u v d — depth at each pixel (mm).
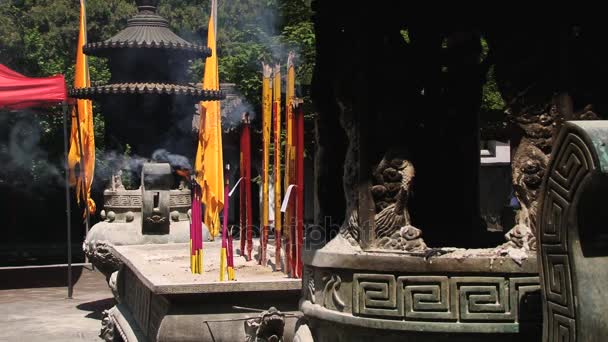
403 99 4195
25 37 21000
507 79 3930
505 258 3756
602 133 2938
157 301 6281
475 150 5492
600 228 3059
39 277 15227
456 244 5305
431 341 3867
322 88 4887
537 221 3285
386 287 3928
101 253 9977
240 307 5684
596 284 3014
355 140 4242
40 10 21938
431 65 5414
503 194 12352
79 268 16531
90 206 13070
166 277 6211
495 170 12484
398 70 4203
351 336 4129
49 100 13047
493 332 3748
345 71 4309
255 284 5715
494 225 9945
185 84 11148
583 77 3846
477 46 5441
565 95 3805
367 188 4141
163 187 9844
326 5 4719
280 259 6637
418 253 3877
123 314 8219
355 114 4238
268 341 5438
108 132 11242
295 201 6074
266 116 7129
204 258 7980
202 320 5703
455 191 5465
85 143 12953
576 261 3031
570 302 3061
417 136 5449
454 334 3812
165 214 9836
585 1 3824
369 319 3959
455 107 5477
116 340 8516
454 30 5359
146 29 10711
